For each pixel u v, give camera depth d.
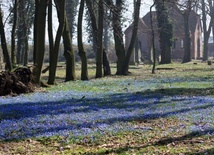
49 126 10.98
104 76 33.44
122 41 35.69
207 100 16.58
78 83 25.08
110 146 9.12
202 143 9.26
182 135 10.06
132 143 9.37
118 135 10.11
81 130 10.48
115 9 27.70
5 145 9.24
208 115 12.87
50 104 15.16
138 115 12.80
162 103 15.70
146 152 8.50
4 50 27.14
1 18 27.12
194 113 13.30
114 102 15.96
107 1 28.91
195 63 56.88
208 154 8.23
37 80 21.69
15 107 14.20
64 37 27.39
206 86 23.08
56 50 24.02
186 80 27.75
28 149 8.95
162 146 9.04
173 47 83.44
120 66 35.94
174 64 54.97
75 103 15.51
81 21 29.08
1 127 10.84
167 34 56.38
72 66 27.70
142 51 80.88
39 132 10.33
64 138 9.75
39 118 12.12
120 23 31.94
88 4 31.08
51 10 24.53
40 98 17.08
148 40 78.75
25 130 10.57
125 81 26.98
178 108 14.39
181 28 81.00
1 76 18.38
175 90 20.75
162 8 52.81
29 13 50.78
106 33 69.38
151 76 33.03
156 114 13.05
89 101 16.22
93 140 9.57
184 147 8.91
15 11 30.88
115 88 22.06
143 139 9.73
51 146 9.18
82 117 12.30
